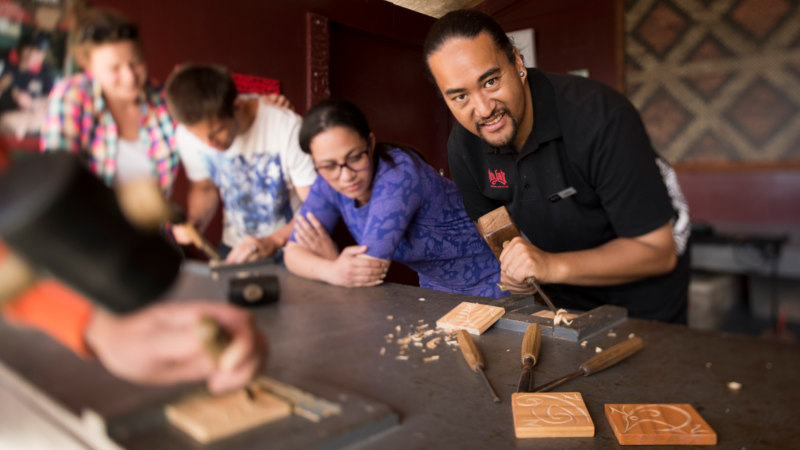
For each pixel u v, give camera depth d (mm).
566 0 4852
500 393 839
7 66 2174
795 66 4094
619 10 4656
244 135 2545
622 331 1136
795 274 4059
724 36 4312
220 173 2584
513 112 1478
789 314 4152
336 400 758
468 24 1392
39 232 276
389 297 1472
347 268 1625
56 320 526
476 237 2166
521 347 1064
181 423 654
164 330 502
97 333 525
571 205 1653
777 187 4277
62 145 2160
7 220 267
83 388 720
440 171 4738
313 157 1798
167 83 2305
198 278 1732
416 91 4445
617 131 1446
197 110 2250
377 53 4094
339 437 659
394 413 728
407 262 2154
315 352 1029
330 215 2096
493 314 1193
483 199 1932
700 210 4602
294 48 3418
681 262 1756
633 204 1468
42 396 705
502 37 1430
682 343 1054
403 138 4383
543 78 1609
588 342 1080
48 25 2219
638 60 4660
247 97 2617
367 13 3881
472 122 1514
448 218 2076
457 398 823
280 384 787
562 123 1549
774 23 4125
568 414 746
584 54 4840
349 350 1039
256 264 1941
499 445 686
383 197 1799
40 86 2254
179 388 718
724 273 4285
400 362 973
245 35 3145
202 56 2951
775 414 759
